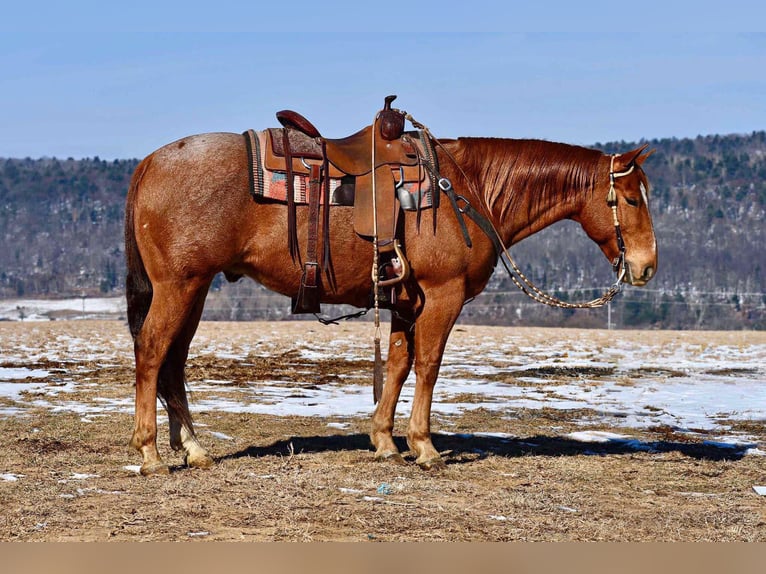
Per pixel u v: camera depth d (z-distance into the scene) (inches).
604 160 327.3
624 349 852.0
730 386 583.5
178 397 307.4
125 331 1000.9
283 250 295.1
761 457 353.7
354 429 391.5
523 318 3235.7
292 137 300.0
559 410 469.1
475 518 251.1
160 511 246.5
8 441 341.7
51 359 670.5
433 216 303.0
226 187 289.7
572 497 280.1
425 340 309.3
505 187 323.6
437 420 426.3
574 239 5191.9
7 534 224.2
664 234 6501.0
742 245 6225.4
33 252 7485.2
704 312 3213.6
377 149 305.3
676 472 322.7
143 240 292.0
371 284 306.2
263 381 565.0
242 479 286.0
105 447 335.0
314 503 258.7
